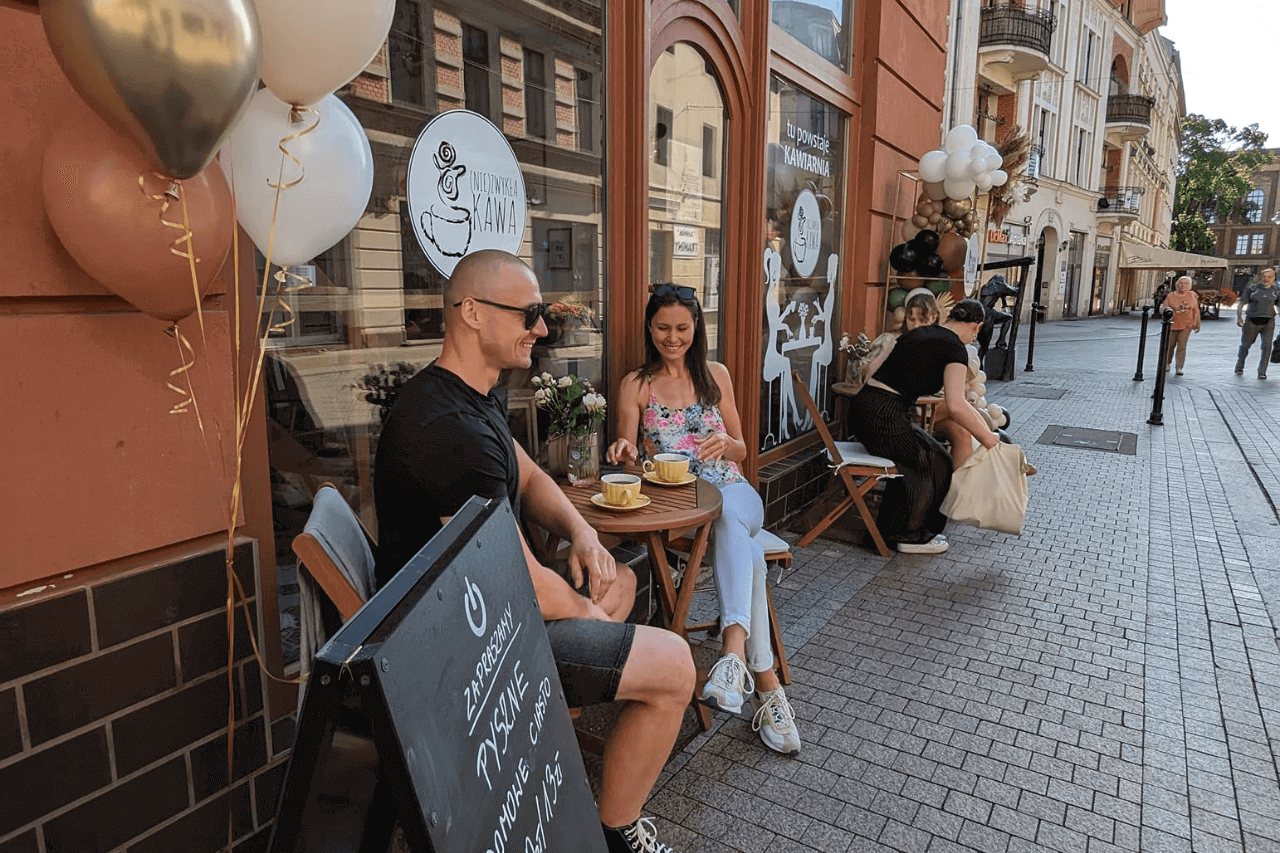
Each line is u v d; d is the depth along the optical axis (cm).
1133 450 754
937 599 392
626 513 252
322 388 230
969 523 437
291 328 218
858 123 561
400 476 171
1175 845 220
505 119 292
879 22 544
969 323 455
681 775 249
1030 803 237
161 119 101
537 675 146
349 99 236
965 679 312
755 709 274
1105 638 350
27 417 141
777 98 464
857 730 275
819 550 464
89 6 93
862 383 529
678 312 299
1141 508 561
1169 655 335
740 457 326
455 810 106
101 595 153
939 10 651
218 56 100
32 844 146
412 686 101
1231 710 291
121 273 122
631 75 335
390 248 251
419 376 183
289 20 120
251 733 183
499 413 191
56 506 146
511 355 185
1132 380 1291
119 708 158
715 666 249
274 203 143
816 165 521
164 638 164
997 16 1983
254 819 186
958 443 495
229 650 167
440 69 263
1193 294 1363
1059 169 2828
